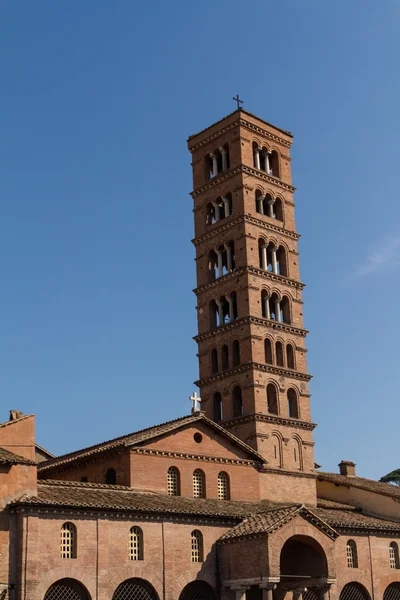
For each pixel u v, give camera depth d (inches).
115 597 2380.7
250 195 3417.8
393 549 3152.1
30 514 2224.4
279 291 3390.7
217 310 3430.1
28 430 2458.2
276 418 3174.2
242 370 3191.4
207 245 3496.6
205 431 2945.4
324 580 2620.6
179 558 2502.5
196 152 3671.3
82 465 2923.2
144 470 2731.3
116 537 2384.4
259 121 3572.8
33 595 2165.4
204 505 2704.2
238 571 2529.5
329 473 3676.2
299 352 3390.7
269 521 2554.1
